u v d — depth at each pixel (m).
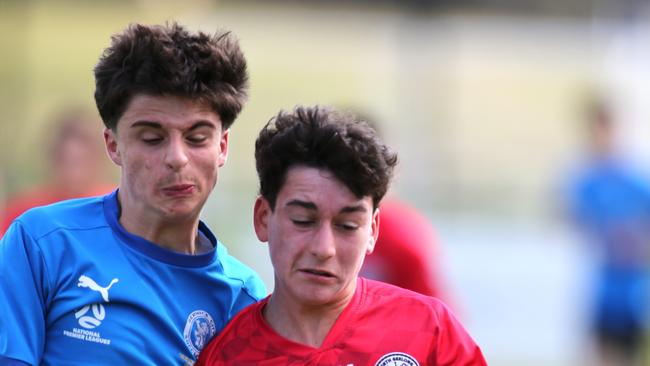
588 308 31.78
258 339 10.89
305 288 10.52
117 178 28.75
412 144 73.31
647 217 30.14
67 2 76.25
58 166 20.27
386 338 10.84
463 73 91.19
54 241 10.88
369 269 18.30
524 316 38.69
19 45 63.56
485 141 78.88
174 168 10.60
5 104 54.88
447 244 52.69
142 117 10.59
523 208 64.38
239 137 66.88
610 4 88.25
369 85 83.94
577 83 91.00
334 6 89.19
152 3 41.59
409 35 81.06
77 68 68.50
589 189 30.55
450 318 11.16
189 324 11.12
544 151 77.38
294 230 10.52
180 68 10.53
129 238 11.03
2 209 26.59
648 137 72.75
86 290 10.73
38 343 10.60
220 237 35.50
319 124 10.58
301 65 87.56
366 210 10.63
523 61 92.94
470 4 85.19
